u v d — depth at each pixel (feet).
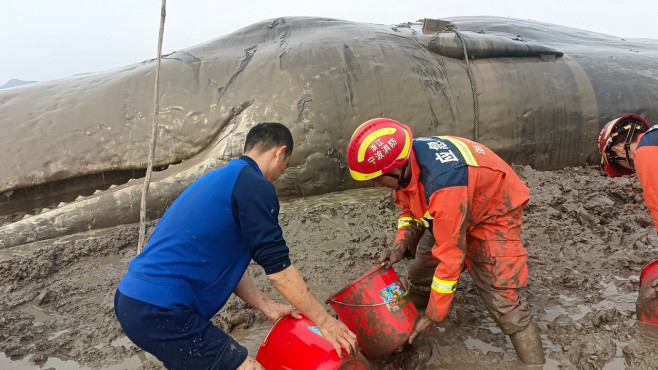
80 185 18.95
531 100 20.45
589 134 21.21
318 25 22.02
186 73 19.30
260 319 11.76
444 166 8.53
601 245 14.26
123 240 16.25
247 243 7.41
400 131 8.61
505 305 9.36
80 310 12.63
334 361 8.00
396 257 9.86
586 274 13.05
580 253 14.01
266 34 21.52
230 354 7.36
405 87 19.16
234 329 11.50
